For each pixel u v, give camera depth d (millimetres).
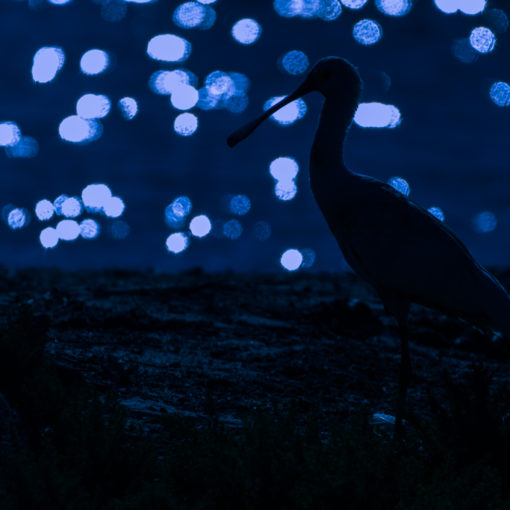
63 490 6164
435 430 7820
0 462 6562
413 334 13219
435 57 70812
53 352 10086
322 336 12609
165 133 50000
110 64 64812
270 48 71812
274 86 61562
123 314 12047
